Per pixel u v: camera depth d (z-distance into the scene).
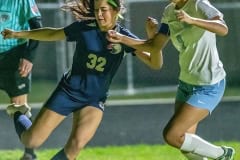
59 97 15.93
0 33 18.47
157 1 36.75
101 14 15.43
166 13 15.84
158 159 20.62
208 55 15.74
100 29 15.69
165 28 15.84
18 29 18.62
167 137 15.84
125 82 37.75
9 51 18.58
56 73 37.91
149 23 15.94
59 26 35.00
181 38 15.73
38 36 16.28
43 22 35.19
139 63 38.12
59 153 15.49
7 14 18.50
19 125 17.45
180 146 15.98
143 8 37.69
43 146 24.84
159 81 38.09
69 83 15.94
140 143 25.59
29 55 18.47
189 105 15.75
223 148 16.61
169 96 37.81
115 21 15.66
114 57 15.81
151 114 28.62
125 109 28.89
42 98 37.00
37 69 37.91
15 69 18.72
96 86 15.86
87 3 15.81
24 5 18.58
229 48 38.41
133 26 37.59
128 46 15.82
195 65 15.78
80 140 15.45
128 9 36.81
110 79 16.00
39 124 15.96
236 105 29.09
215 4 37.84
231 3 38.06
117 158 20.97
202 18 15.32
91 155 21.70
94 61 15.79
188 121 15.74
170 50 38.03
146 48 15.58
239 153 21.23
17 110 17.88
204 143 16.23
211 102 15.83
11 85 18.80
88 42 15.75
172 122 15.81
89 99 15.88
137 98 37.38
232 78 38.50
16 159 20.95
